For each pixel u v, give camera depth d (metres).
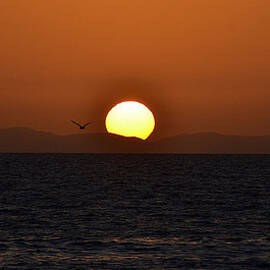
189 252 139.50
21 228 172.75
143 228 173.38
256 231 169.12
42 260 130.75
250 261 130.62
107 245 147.00
